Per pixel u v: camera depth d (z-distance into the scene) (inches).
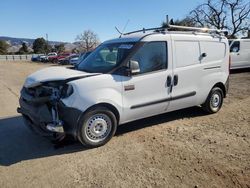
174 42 226.8
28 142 208.1
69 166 168.2
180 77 229.9
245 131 219.5
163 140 203.9
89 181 150.6
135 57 203.8
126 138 209.3
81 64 231.1
